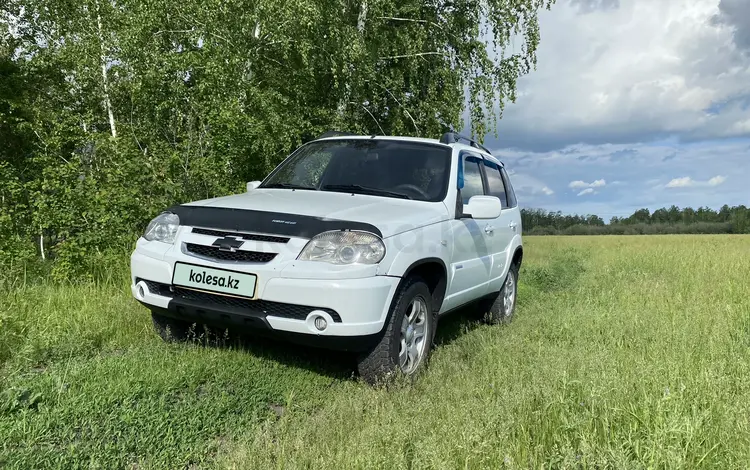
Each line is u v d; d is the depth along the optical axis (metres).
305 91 15.00
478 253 5.26
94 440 2.65
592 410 3.05
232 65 11.81
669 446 2.60
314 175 4.97
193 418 2.95
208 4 12.45
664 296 8.20
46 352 3.94
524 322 6.45
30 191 8.33
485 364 4.32
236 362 3.93
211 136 10.26
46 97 16.75
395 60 17.08
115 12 14.77
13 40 17.09
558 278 11.27
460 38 17.39
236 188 10.06
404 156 5.00
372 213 3.88
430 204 4.50
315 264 3.47
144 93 12.49
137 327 4.65
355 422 3.07
